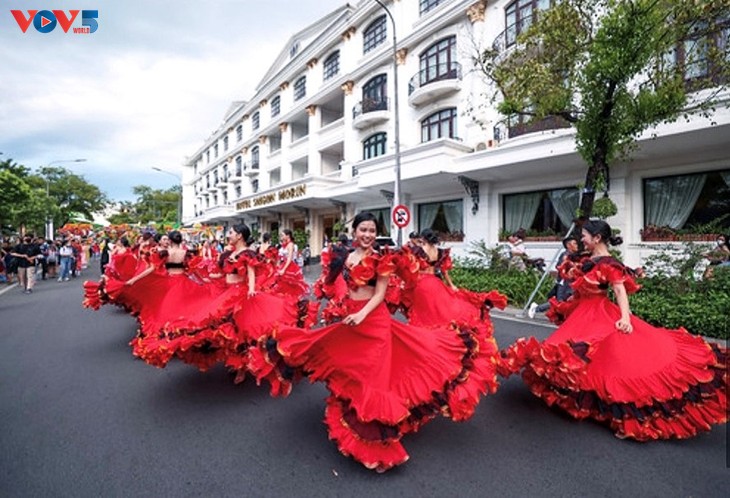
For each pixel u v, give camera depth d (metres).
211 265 5.67
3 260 14.09
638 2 5.99
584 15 6.86
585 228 3.59
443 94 14.73
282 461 2.87
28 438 3.22
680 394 2.98
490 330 4.32
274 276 5.18
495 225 13.57
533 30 7.05
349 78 19.12
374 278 2.82
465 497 2.45
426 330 3.16
